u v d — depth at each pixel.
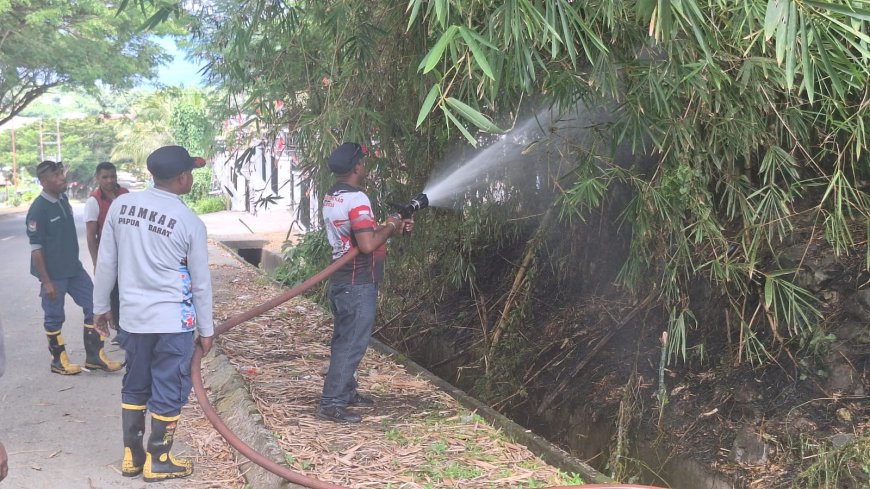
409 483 3.74
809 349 4.94
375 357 6.05
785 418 4.70
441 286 7.45
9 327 7.41
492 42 3.23
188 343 3.88
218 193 30.06
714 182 5.04
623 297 6.26
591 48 3.83
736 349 5.29
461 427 4.54
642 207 4.42
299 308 7.68
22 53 20.95
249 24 5.35
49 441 4.46
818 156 5.05
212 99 6.98
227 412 4.86
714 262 4.55
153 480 3.93
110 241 3.87
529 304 6.57
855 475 4.15
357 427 4.50
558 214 6.38
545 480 3.82
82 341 6.91
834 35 3.44
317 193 6.46
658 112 4.04
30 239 5.55
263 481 3.84
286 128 6.28
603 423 5.50
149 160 3.81
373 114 4.94
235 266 11.30
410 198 6.48
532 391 6.30
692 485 4.76
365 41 4.59
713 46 3.58
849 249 5.14
